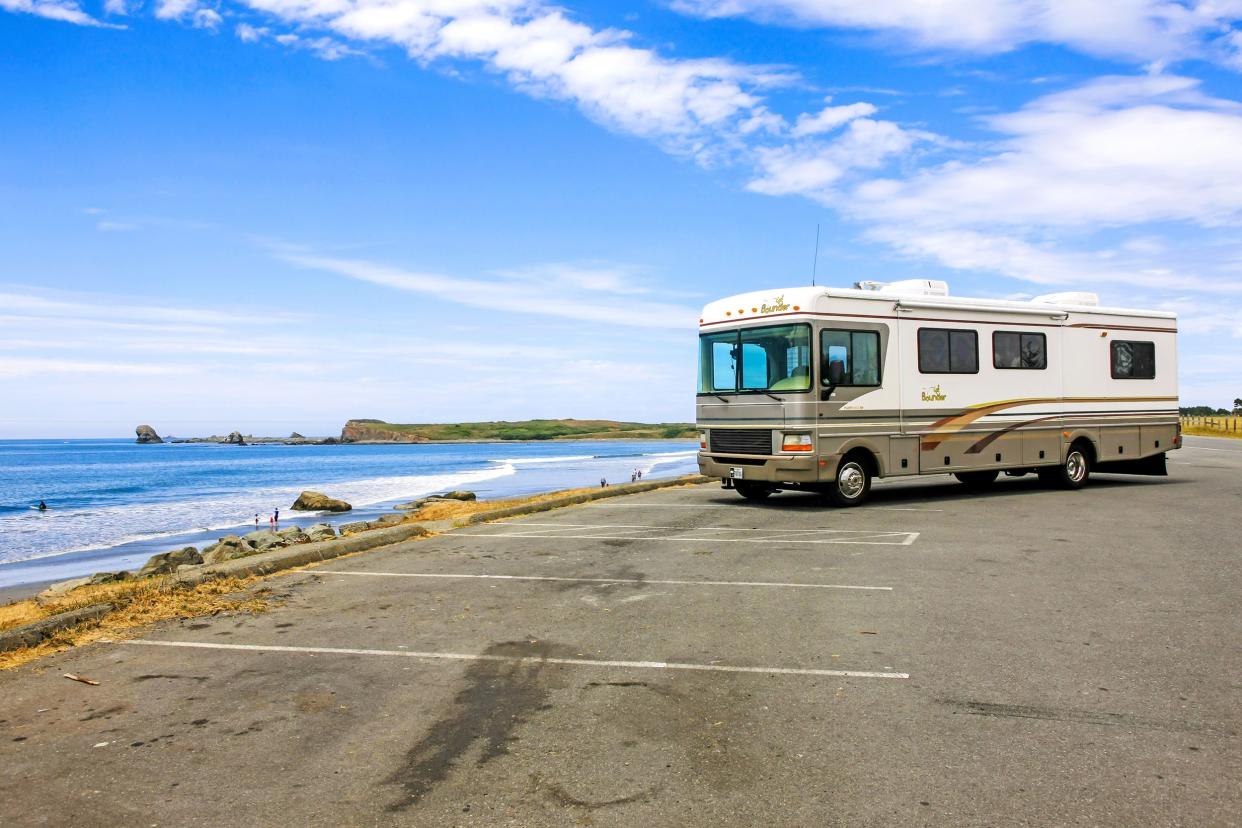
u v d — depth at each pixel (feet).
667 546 33.55
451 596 25.16
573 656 18.99
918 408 45.55
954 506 45.01
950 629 20.86
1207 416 263.70
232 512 102.42
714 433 46.78
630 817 11.49
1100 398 52.75
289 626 21.97
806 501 48.34
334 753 13.78
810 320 42.11
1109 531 35.88
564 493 56.90
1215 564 28.63
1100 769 12.85
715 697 16.25
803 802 11.87
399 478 168.45
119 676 17.95
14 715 15.71
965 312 47.29
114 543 74.84
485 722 15.07
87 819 11.61
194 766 13.33
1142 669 17.60
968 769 12.90
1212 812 11.49
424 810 11.77
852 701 15.94
